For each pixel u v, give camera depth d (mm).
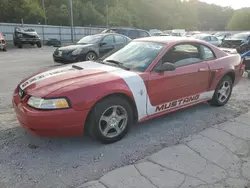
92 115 3035
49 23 54625
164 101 3742
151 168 2750
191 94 4133
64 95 2822
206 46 4430
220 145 3295
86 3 64812
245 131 3736
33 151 3076
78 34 36188
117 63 3873
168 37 4359
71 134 2988
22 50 19344
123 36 10867
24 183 2486
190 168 2760
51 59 12672
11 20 41188
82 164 2822
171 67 3498
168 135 3566
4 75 7762
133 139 3428
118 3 74938
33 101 2871
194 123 4000
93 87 2979
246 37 14383
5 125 3781
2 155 2969
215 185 2482
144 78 3410
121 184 2471
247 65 7395
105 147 3207
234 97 5547
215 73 4402
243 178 2607
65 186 2451
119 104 3215
